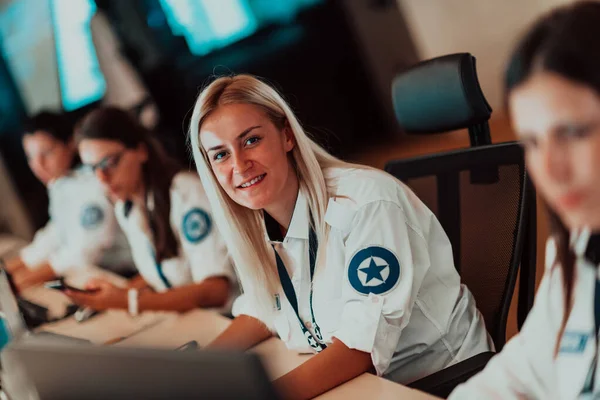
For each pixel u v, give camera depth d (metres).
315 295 1.66
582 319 1.02
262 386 0.81
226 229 1.75
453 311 1.68
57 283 2.56
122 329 2.32
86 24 5.56
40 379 0.99
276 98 1.65
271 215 1.71
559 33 0.83
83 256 3.26
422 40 6.47
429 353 1.67
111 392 0.91
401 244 1.56
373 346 1.49
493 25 6.07
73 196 3.34
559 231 1.01
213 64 5.81
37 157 3.44
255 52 5.96
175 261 2.66
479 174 1.76
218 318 2.23
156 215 2.62
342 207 1.61
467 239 1.78
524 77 0.86
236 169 1.61
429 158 1.88
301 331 1.72
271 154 1.62
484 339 1.69
